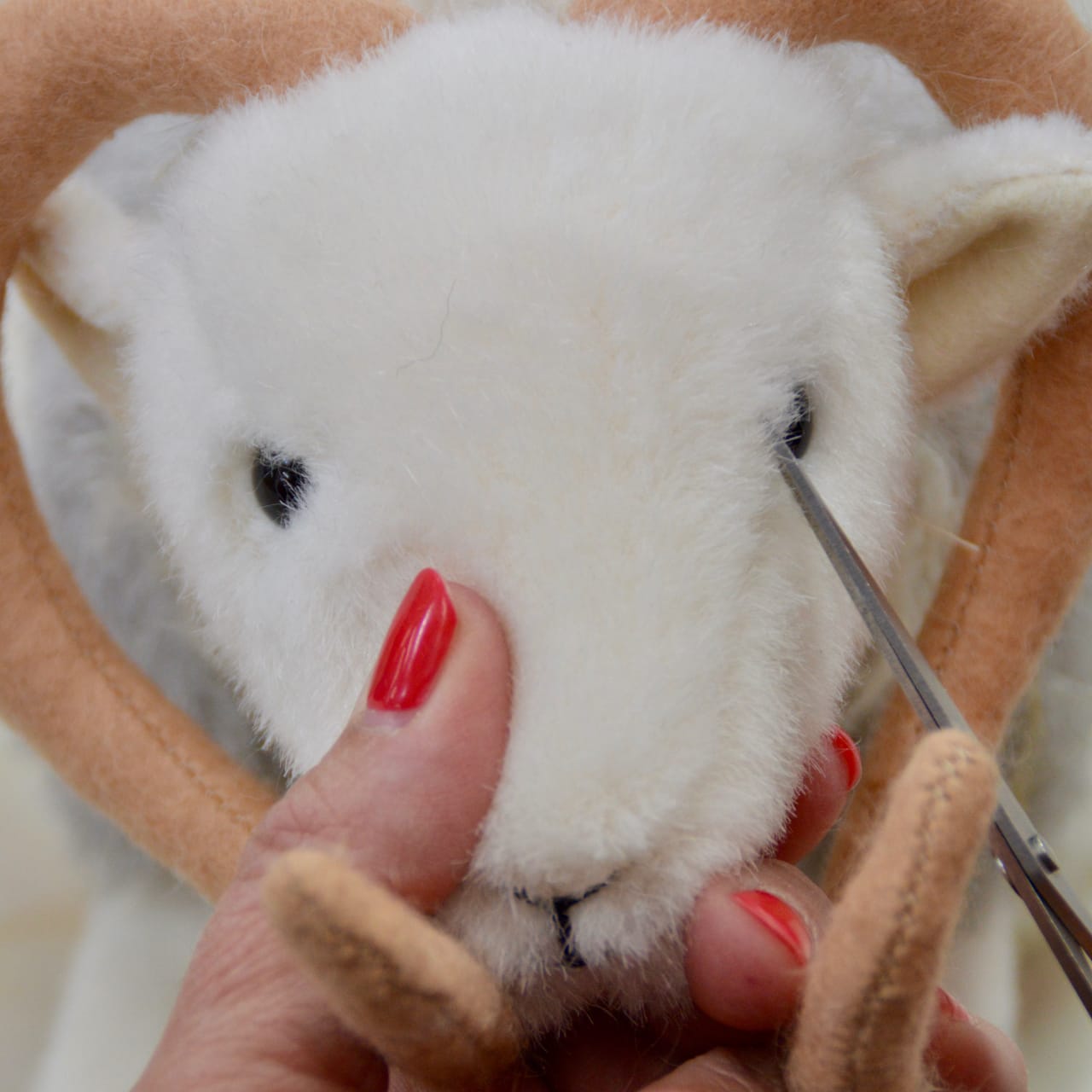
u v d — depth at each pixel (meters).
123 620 0.34
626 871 0.25
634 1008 0.27
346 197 0.26
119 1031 0.37
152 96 0.29
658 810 0.25
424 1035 0.24
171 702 0.32
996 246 0.29
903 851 0.23
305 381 0.26
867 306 0.28
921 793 0.23
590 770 0.25
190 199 0.28
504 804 0.25
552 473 0.25
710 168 0.27
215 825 0.31
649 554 0.25
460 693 0.25
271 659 0.28
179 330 0.28
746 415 0.26
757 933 0.26
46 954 0.49
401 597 0.26
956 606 0.31
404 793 0.25
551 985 0.26
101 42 0.28
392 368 0.26
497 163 0.26
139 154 0.33
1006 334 0.30
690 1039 0.28
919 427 0.31
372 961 0.23
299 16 0.28
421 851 0.25
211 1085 0.26
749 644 0.26
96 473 0.34
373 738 0.26
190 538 0.28
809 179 0.28
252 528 0.28
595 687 0.25
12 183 0.29
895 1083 0.24
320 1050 0.26
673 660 0.25
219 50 0.28
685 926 0.26
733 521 0.26
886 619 0.26
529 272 0.26
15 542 0.31
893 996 0.23
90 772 0.31
